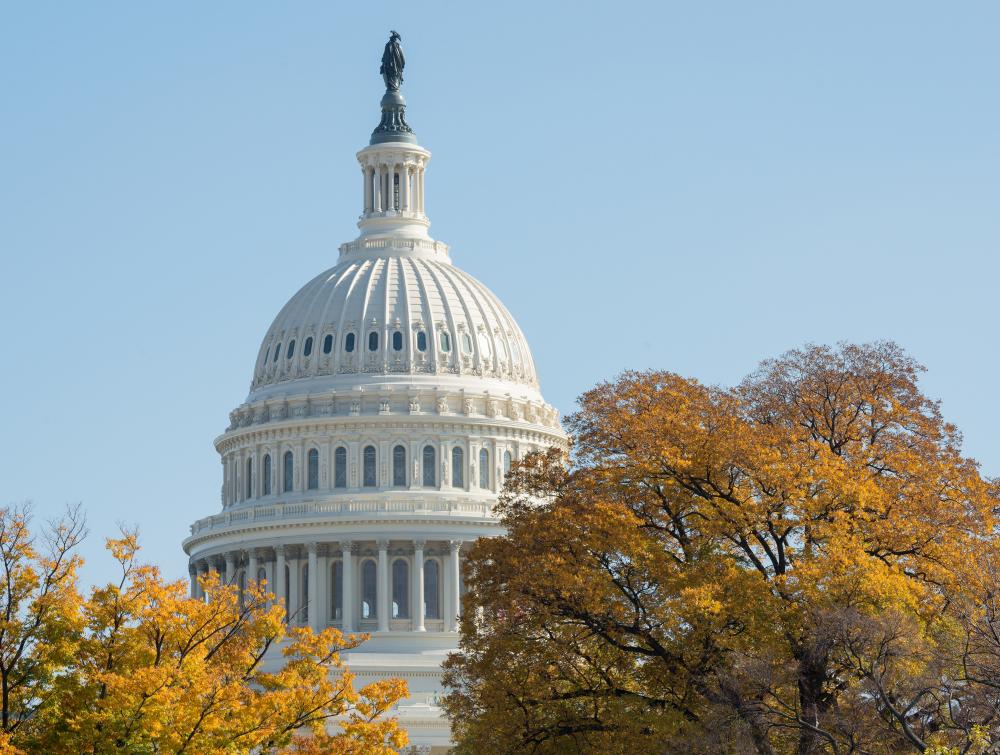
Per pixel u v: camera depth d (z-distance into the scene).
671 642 109.25
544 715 112.62
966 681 100.06
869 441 119.00
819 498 108.56
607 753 106.69
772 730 109.25
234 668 100.62
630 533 111.19
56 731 93.88
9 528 97.69
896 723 102.31
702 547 113.56
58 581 97.25
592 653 113.06
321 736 99.94
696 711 107.56
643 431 113.19
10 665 93.88
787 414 119.00
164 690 92.81
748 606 105.38
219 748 95.00
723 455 110.19
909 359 121.31
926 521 110.00
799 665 103.00
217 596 102.56
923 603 105.19
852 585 103.00
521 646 113.44
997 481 117.75
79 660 97.00
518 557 114.06
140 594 98.12
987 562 107.12
